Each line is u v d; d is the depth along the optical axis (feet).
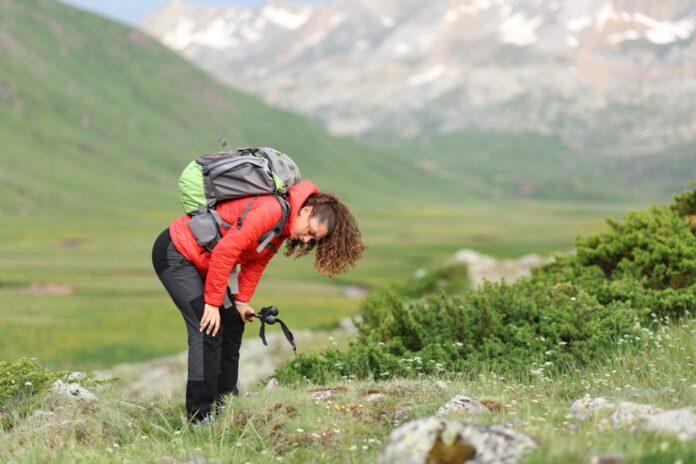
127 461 19.01
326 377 31.27
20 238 505.66
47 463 19.27
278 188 22.48
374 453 18.78
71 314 221.25
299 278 337.11
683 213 48.98
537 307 35.22
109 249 451.53
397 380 26.94
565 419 19.97
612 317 33.17
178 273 22.94
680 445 14.76
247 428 21.72
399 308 36.96
